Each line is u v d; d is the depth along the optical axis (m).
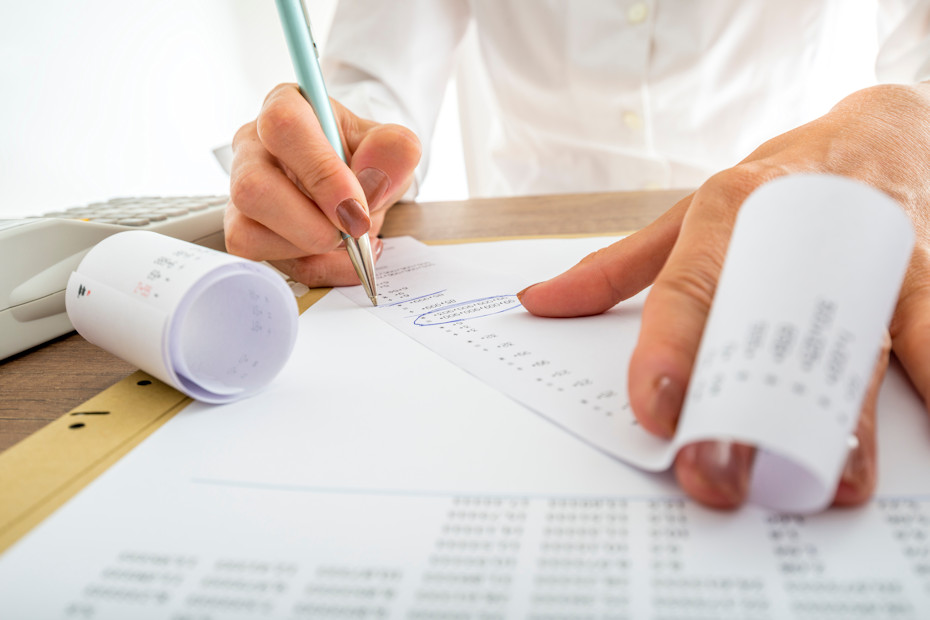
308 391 0.31
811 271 0.19
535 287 0.39
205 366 0.32
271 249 0.48
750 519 0.20
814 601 0.17
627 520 0.20
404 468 0.24
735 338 0.19
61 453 0.27
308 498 0.23
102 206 0.59
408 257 0.56
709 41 0.92
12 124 0.93
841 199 0.20
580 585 0.18
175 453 0.26
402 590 0.18
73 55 1.07
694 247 0.27
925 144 0.37
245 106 1.73
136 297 0.31
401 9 0.94
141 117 1.28
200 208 0.57
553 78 1.01
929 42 0.76
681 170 1.02
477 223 0.67
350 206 0.43
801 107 0.99
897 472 0.22
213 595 0.18
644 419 0.23
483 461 0.24
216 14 1.58
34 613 0.18
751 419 0.17
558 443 0.25
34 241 0.42
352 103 0.85
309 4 1.85
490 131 1.33
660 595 0.17
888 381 0.28
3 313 0.40
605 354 0.32
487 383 0.30
